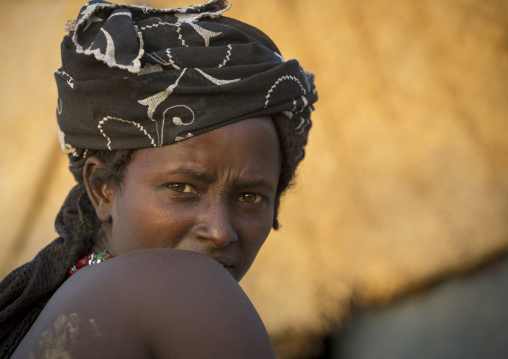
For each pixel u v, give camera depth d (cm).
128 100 146
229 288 128
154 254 133
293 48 571
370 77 572
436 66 580
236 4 581
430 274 527
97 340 119
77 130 155
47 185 546
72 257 161
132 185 150
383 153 553
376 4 600
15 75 587
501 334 536
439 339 540
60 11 616
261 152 151
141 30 151
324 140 555
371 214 536
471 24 598
